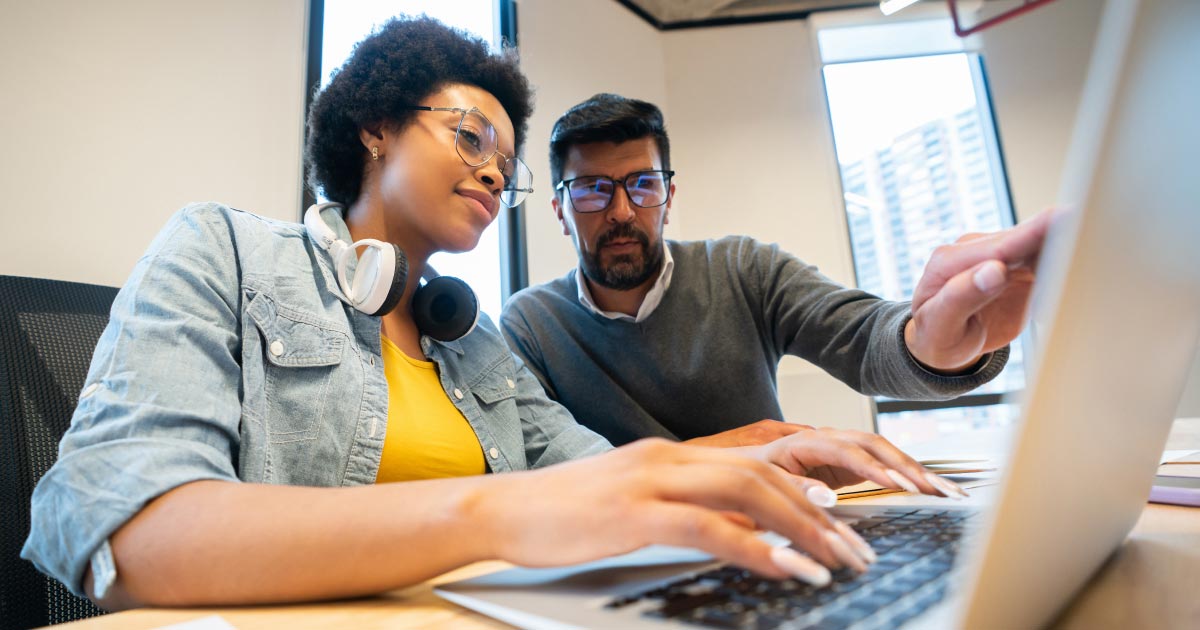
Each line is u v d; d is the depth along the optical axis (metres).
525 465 0.91
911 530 0.39
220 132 1.62
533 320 1.44
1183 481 0.53
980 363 0.76
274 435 0.63
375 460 0.70
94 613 0.69
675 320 1.38
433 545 0.33
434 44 0.93
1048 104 3.15
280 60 1.78
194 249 0.62
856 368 1.06
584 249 1.34
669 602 0.28
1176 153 0.21
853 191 3.22
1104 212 0.18
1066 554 0.24
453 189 0.87
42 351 0.76
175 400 0.47
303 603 0.35
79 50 1.40
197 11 1.62
